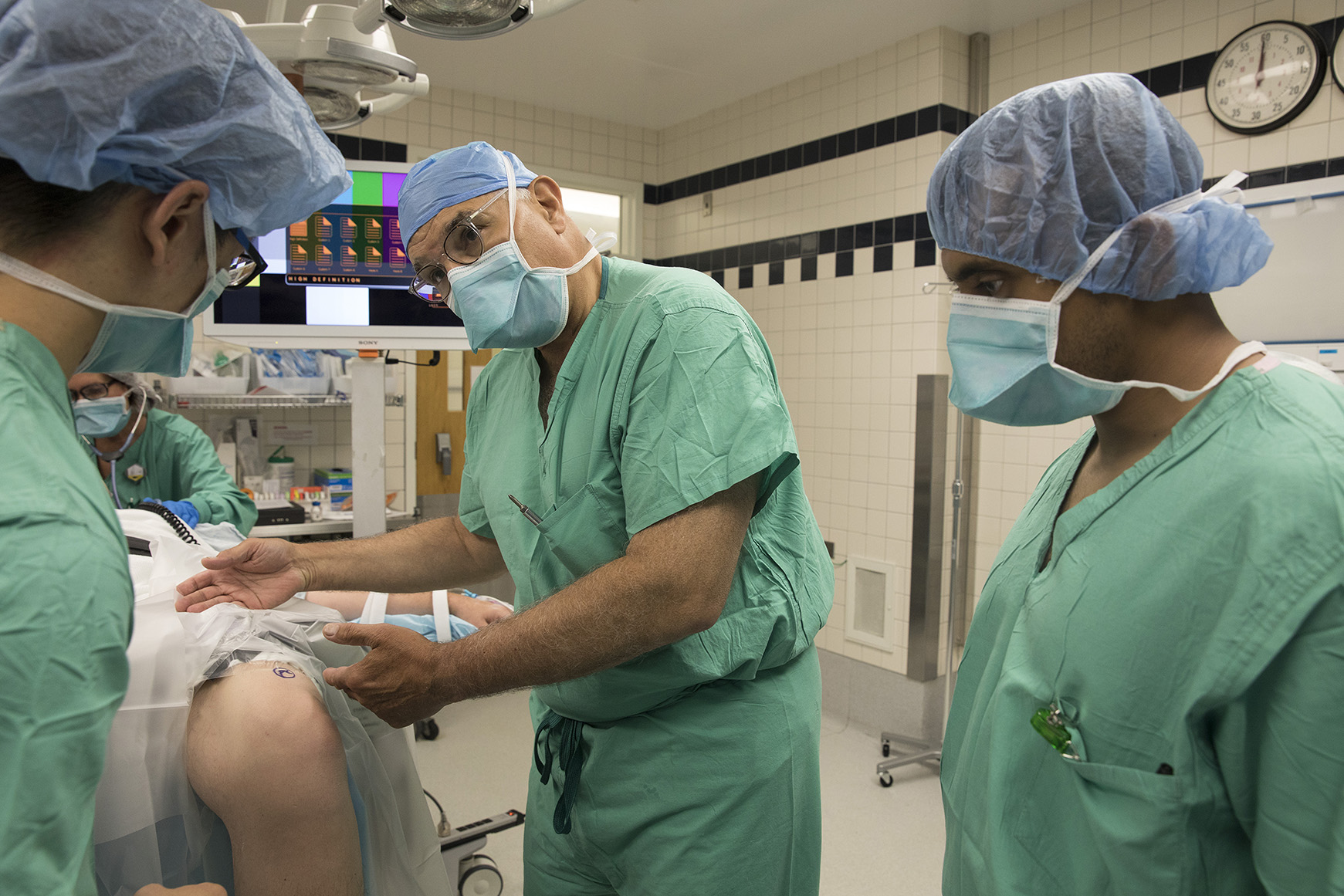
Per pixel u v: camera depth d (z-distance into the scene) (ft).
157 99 1.89
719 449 3.23
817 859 4.14
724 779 3.74
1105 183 2.28
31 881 1.55
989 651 2.96
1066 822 2.47
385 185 7.26
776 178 12.25
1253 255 2.35
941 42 9.96
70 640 1.59
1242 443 2.18
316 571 4.09
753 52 10.89
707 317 3.43
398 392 12.66
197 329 10.46
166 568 4.13
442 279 3.74
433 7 3.97
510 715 11.25
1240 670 2.03
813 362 11.78
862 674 11.13
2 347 1.68
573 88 12.37
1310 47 7.64
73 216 1.81
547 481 3.78
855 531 11.24
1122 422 2.51
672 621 3.12
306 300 7.23
